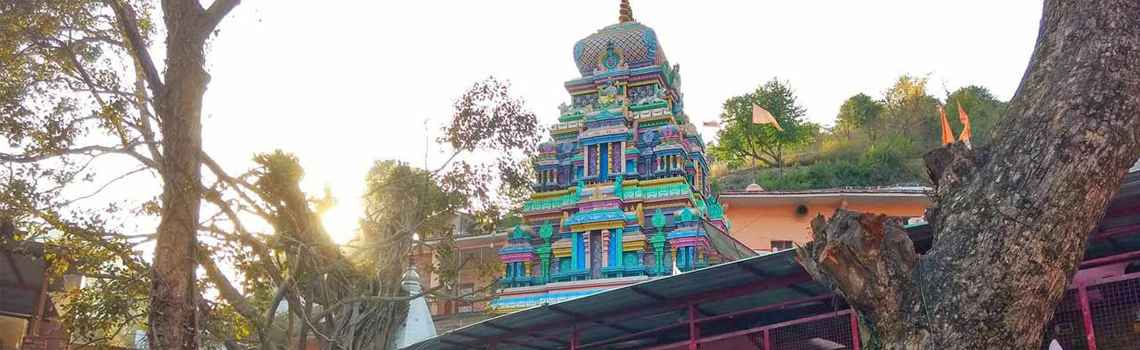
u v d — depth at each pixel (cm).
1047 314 638
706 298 1302
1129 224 1072
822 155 5553
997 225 648
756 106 3128
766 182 5116
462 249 3045
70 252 1366
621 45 2764
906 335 663
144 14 1461
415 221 1825
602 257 2425
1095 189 646
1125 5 696
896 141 5353
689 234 2361
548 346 1599
